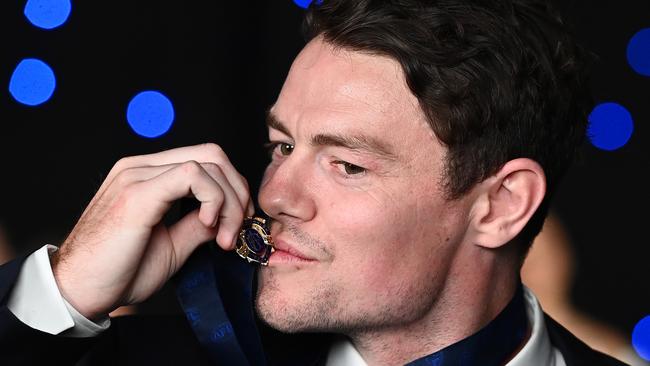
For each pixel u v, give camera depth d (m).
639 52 4.37
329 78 2.27
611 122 4.30
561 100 2.48
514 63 2.34
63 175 4.30
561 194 4.61
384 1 2.28
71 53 4.25
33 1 3.92
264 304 2.30
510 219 2.39
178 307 4.48
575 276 4.62
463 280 2.40
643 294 4.58
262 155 4.45
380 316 2.30
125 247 2.28
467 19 2.30
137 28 4.30
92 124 4.30
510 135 2.36
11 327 2.23
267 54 4.40
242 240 2.30
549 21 2.46
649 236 4.55
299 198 2.26
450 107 2.26
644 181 4.52
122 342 2.71
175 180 2.26
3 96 4.20
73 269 2.30
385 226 2.26
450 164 2.29
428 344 2.41
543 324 2.58
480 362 2.43
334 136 2.23
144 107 3.99
